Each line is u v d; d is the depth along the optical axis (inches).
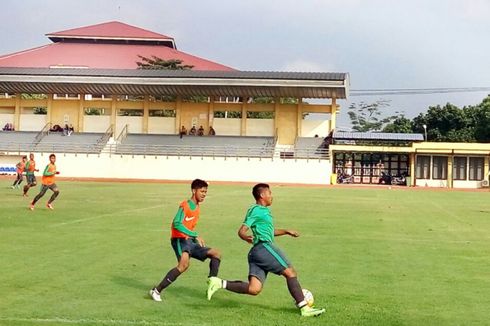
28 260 451.2
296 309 318.3
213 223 744.3
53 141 2527.1
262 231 307.7
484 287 380.8
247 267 439.2
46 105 2701.8
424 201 1305.4
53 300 327.0
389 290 368.8
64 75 2508.6
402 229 714.8
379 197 1425.9
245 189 1679.4
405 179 2409.0
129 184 1862.7
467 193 1802.4
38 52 3779.5
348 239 613.9
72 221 730.2
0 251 491.2
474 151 2361.0
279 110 2625.5
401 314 310.8
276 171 2338.8
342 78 2444.6
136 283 376.8
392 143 2434.8
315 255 504.4
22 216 775.7
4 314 296.8
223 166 2358.5
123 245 537.0
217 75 2479.1
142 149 2455.7
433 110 3472.0
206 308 316.8
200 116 2669.8
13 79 2517.2
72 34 3892.7
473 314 313.1
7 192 1288.1
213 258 336.5
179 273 333.4
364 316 305.3
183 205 336.8
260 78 2453.2
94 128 2687.0
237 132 2657.5
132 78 2488.9
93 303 322.3
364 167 2454.5
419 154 2409.0
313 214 906.1
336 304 330.0
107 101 2677.2
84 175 2393.0
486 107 3223.4
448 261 481.1
